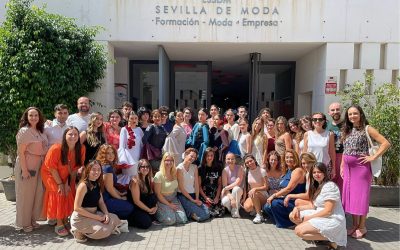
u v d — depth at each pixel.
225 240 4.54
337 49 8.27
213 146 5.84
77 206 4.36
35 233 4.74
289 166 5.18
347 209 4.70
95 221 4.42
